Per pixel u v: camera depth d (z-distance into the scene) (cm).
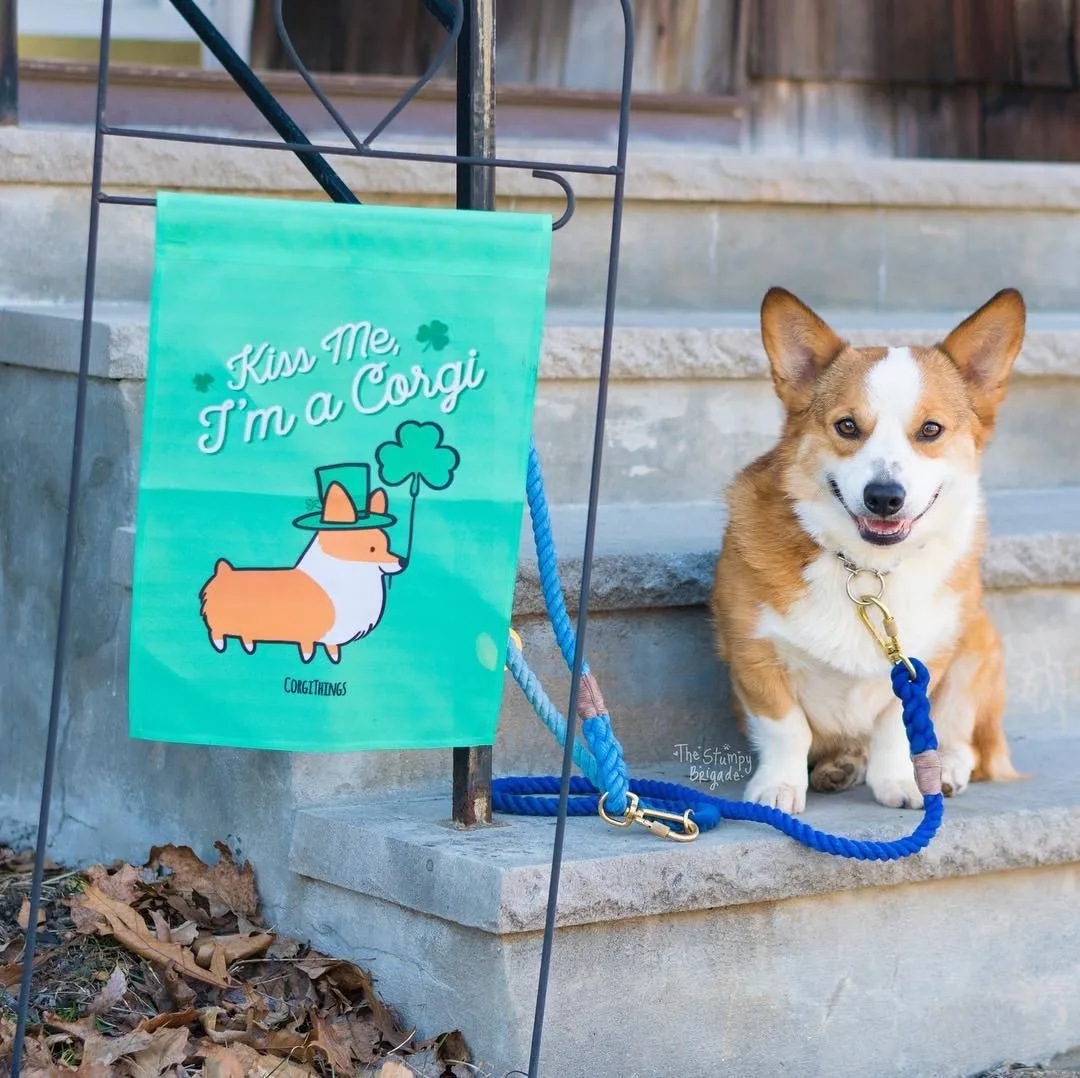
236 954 264
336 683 215
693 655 307
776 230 441
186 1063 236
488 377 215
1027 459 397
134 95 469
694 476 365
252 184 392
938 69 574
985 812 271
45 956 269
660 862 239
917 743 252
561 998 238
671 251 430
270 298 207
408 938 250
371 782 278
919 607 275
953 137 580
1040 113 583
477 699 221
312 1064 238
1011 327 282
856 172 443
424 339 212
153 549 209
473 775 254
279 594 212
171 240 204
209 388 207
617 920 240
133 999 258
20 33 497
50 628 336
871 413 268
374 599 215
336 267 209
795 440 281
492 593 219
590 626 296
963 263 461
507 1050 234
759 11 551
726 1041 254
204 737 213
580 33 541
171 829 306
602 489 355
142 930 268
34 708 345
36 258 371
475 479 216
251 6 512
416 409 213
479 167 237
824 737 295
